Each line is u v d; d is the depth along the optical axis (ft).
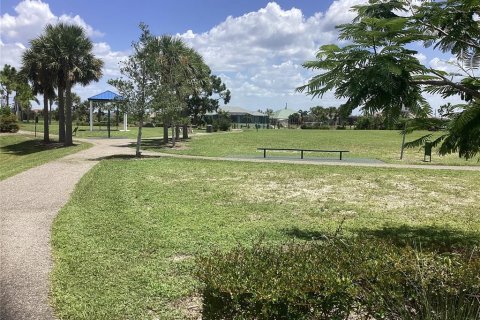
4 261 18.08
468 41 15.52
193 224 25.08
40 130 159.84
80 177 45.16
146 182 42.19
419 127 16.21
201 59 97.86
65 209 28.89
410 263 9.26
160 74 72.28
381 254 10.00
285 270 9.24
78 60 98.43
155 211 28.73
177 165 56.95
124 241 21.11
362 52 13.94
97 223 24.91
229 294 8.71
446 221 27.30
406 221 27.14
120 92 68.33
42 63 96.78
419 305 8.79
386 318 8.71
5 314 13.16
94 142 107.45
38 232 23.09
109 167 53.83
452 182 44.73
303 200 34.32
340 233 21.62
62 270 16.90
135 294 14.64
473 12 15.44
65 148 90.58
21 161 71.82
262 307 8.47
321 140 124.06
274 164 58.90
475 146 15.40
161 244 20.57
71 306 13.67
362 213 29.50
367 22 14.23
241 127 285.02
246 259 10.05
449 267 9.25
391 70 12.81
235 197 35.22
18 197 33.91
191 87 91.76
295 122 331.16
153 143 102.58
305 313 8.52
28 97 204.74
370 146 102.12
